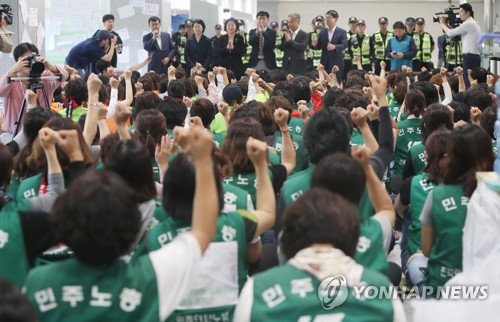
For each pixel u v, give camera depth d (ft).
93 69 36.70
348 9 88.07
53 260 9.50
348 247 7.22
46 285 6.91
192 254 7.17
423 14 87.76
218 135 17.65
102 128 14.48
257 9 87.04
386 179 17.61
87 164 11.07
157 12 48.75
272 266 10.28
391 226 9.32
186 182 8.84
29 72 23.39
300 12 87.92
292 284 6.94
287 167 12.77
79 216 6.77
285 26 49.60
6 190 10.78
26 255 8.60
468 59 38.32
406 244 14.19
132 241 7.01
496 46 38.45
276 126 17.08
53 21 43.47
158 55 46.16
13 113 24.21
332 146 10.97
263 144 9.43
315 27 50.39
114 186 6.95
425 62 52.75
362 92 21.56
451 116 16.51
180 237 7.34
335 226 7.14
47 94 25.02
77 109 20.17
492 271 8.97
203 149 7.23
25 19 37.47
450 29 39.78
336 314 6.86
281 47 48.26
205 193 7.30
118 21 48.26
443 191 11.12
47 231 8.69
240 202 10.63
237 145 12.11
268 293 6.92
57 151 10.28
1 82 23.50
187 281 7.15
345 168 8.90
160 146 12.20
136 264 7.09
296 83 24.12
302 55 48.47
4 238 8.52
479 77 31.60
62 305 6.88
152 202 9.48
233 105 22.66
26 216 8.66
